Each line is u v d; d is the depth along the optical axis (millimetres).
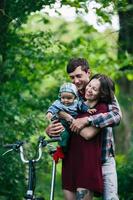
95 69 13242
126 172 10984
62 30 16969
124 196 10906
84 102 7168
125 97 15492
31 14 10695
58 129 7078
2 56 10539
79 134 7055
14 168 9969
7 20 10211
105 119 6992
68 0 10562
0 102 10289
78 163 7055
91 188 6980
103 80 7117
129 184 10898
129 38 14562
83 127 6992
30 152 10141
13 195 10117
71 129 7039
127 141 15727
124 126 15672
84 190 7000
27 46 10852
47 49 11133
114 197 7191
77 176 7051
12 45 10625
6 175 9930
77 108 7145
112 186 7176
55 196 14109
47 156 10461
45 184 13227
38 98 11148
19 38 10656
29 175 6887
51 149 7344
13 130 10219
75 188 7102
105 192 7180
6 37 10398
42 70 11789
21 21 10375
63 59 11898
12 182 10062
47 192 12914
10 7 10219
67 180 7156
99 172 7016
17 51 10797
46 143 6984
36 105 10977
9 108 10320
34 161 6914
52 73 11953
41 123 10555
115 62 14094
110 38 14484
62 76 12023
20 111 10742
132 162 11508
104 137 7164
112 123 7031
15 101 10992
